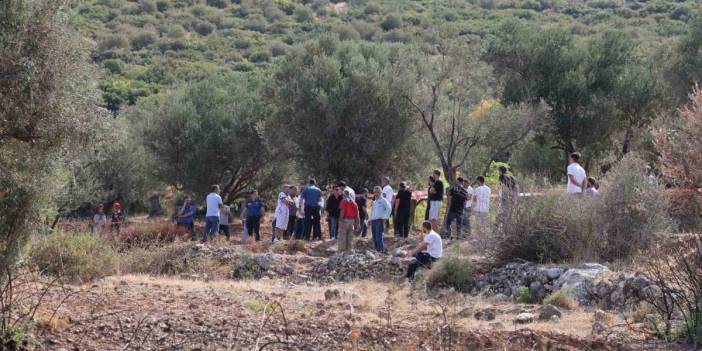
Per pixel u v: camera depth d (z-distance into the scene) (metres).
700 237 10.63
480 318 10.71
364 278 15.65
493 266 14.62
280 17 96.69
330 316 9.61
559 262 14.43
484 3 99.12
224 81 40.44
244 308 10.00
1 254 8.95
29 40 9.07
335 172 29.81
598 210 14.62
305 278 15.85
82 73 9.48
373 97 29.17
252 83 40.72
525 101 29.81
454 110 27.09
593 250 14.40
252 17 95.19
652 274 11.43
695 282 9.48
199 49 82.19
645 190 14.79
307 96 29.67
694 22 34.50
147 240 19.98
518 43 32.91
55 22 9.28
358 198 21.86
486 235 15.08
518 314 10.96
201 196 36.12
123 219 24.55
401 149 29.72
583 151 32.72
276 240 20.36
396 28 90.50
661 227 14.51
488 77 27.86
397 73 29.64
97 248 14.95
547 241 14.71
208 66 74.44
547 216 14.84
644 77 32.38
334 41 32.28
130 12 92.88
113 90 61.22
